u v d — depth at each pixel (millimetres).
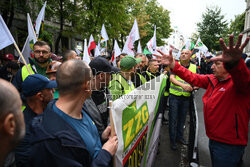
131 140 1424
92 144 1064
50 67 2496
